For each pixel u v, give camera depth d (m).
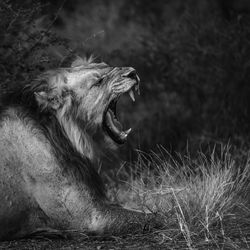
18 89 10.28
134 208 10.70
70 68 10.37
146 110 16.88
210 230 9.55
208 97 16.19
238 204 10.38
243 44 15.61
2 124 9.55
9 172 9.40
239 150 13.25
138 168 13.00
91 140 10.45
